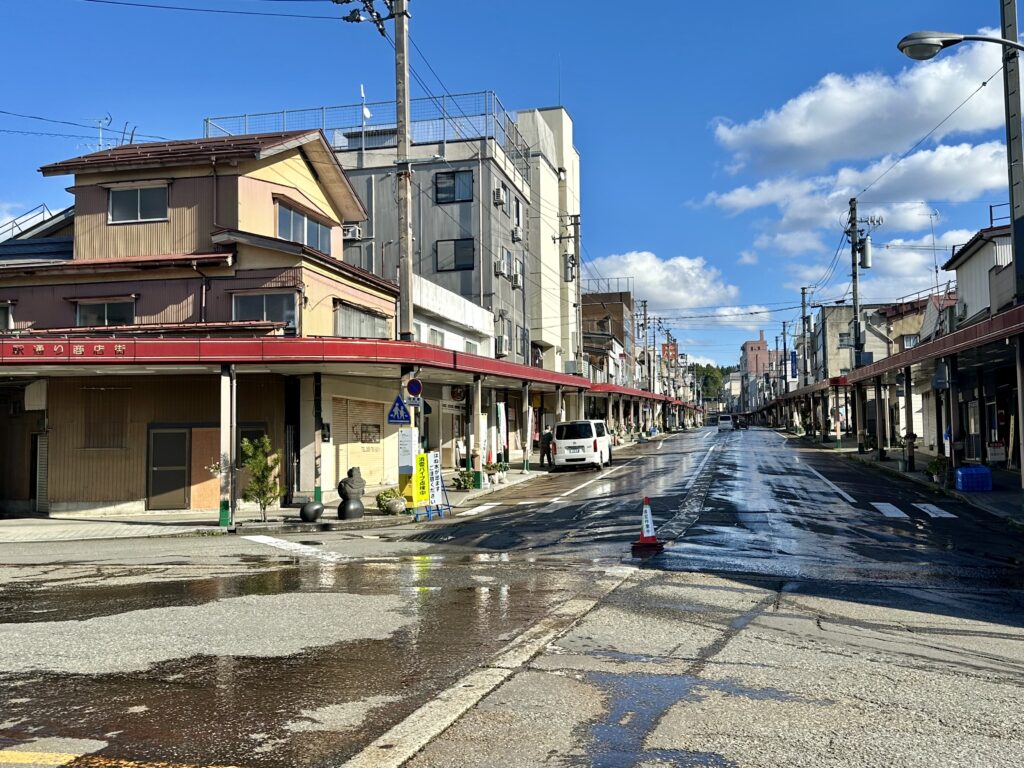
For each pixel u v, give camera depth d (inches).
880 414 1248.2
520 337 1790.1
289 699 218.8
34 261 925.2
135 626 309.9
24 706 215.2
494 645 273.6
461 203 1585.9
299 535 652.7
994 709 206.8
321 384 855.1
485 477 1062.4
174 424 846.5
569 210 2196.1
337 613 328.5
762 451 1620.3
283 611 334.3
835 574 407.8
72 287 884.6
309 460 864.9
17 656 266.5
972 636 285.4
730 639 280.7
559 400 1528.1
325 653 265.7
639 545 495.2
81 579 439.2
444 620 312.5
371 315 1023.0
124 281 877.8
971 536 538.3
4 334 823.1
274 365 771.4
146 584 414.9
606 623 304.5
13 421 879.7
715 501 737.6
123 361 712.4
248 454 706.2
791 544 504.4
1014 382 997.2
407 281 786.8
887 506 699.4
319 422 833.5
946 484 816.3
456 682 232.1
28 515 859.4
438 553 511.5
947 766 171.3
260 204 915.4
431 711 206.2
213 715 206.5
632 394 2368.4
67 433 847.7
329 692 224.5
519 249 1796.3
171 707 213.2
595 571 420.5
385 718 203.0
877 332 2283.5
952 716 201.8
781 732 191.3
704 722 198.2
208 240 887.1
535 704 212.8
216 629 302.4
